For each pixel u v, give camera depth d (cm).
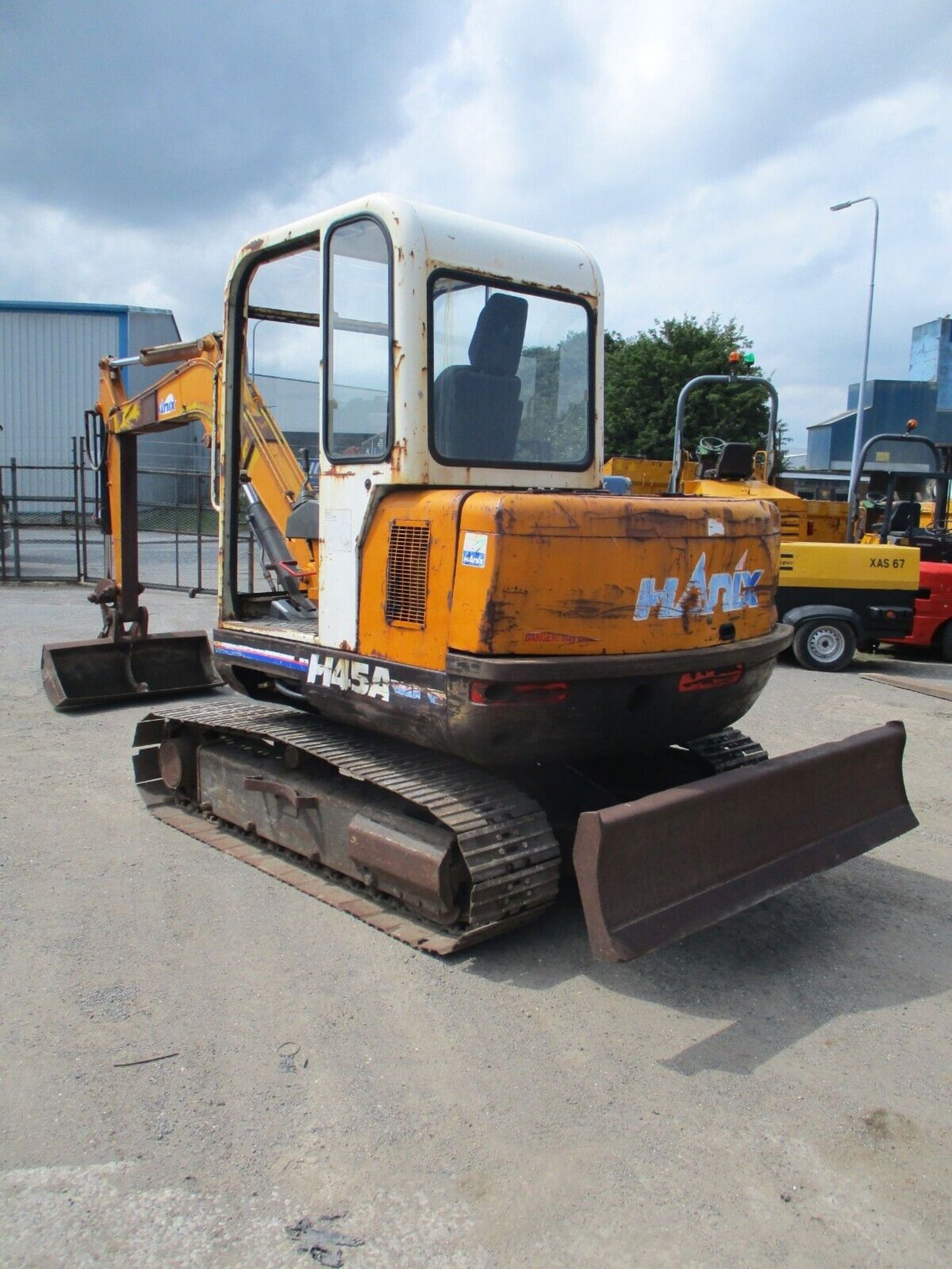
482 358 414
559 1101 307
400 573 386
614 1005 367
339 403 416
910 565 1037
